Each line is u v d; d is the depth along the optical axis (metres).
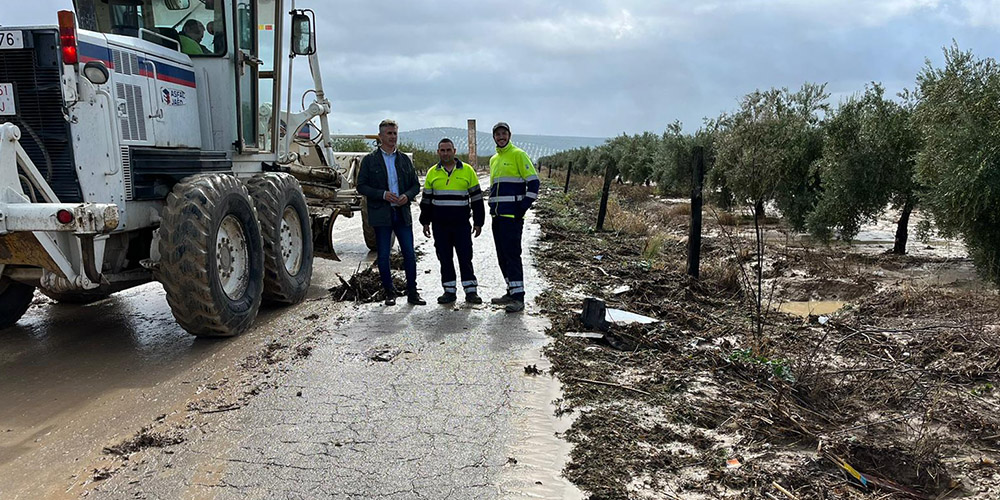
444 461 3.40
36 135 4.79
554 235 12.47
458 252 6.93
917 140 10.04
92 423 3.96
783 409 3.95
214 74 6.66
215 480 3.24
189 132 6.32
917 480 3.29
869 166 10.48
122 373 4.85
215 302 5.32
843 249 11.17
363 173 6.80
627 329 5.51
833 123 11.09
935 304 6.54
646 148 30.19
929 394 4.21
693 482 3.19
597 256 10.09
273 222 6.56
